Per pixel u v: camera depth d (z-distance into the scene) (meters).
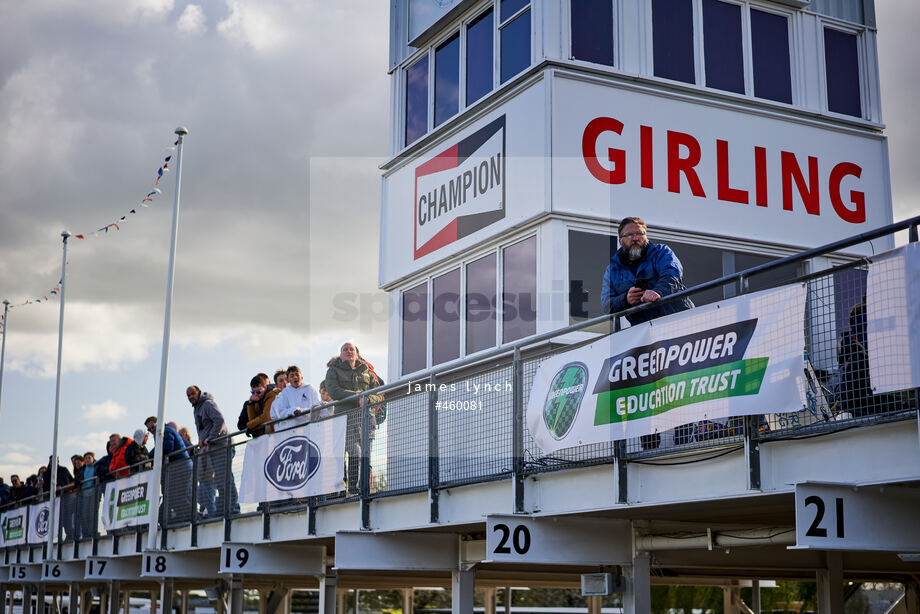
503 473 8.45
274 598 19.41
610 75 12.14
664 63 12.48
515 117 12.27
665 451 6.99
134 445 19.34
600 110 11.98
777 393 6.01
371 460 10.42
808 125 13.12
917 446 5.43
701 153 12.45
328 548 13.23
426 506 9.56
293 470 11.73
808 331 6.04
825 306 5.93
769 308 6.15
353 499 10.54
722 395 6.39
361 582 17.84
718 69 12.77
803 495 5.59
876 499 5.74
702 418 6.51
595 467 7.71
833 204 13.12
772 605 32.28
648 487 7.24
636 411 7.11
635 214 11.94
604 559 8.44
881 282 5.48
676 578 14.20
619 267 8.25
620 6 12.34
